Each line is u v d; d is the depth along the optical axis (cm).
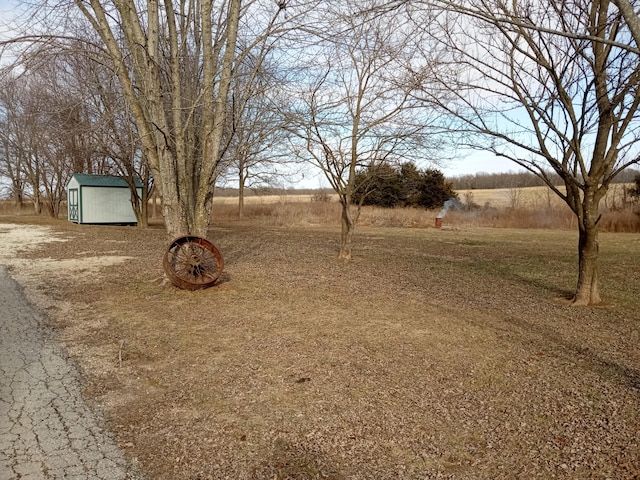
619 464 285
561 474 276
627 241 1819
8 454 299
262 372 439
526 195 3941
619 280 941
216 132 809
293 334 556
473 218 3036
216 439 320
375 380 419
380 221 2862
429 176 3600
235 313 655
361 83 1053
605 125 660
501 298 770
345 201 1193
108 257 1231
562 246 1628
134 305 702
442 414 354
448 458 295
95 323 612
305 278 924
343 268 1071
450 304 722
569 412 356
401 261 1216
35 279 915
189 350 504
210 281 804
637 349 506
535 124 643
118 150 1983
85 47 861
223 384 413
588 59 599
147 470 285
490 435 323
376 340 533
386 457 296
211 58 797
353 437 321
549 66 607
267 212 3447
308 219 2894
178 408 367
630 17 289
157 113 761
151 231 2109
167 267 781
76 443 314
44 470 281
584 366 455
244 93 780
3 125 3003
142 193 2441
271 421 344
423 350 500
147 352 499
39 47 726
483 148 680
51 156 2589
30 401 379
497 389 400
